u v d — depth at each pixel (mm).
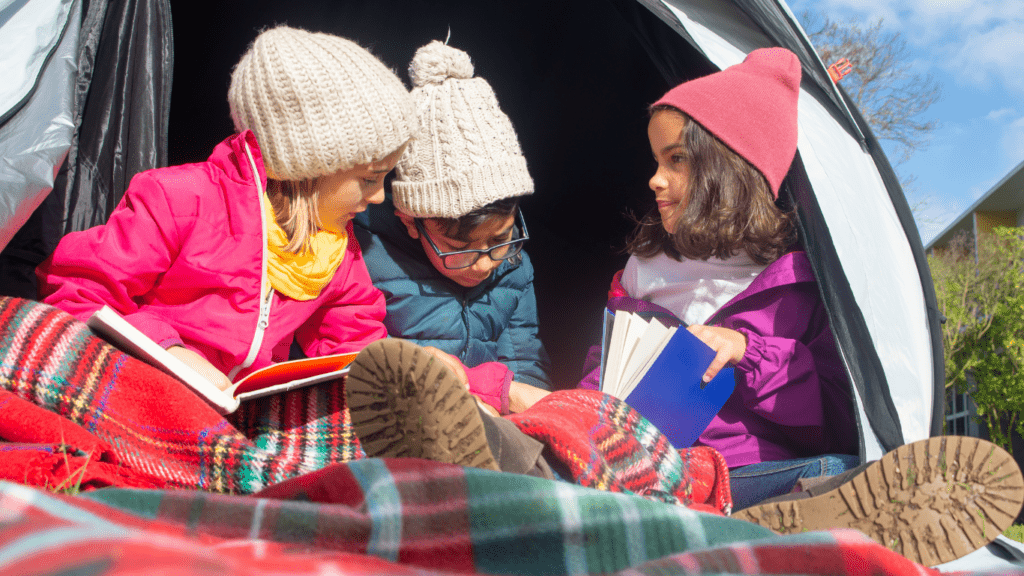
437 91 1721
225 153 1472
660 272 1838
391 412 799
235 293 1423
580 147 3072
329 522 602
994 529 996
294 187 1502
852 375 1591
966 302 9383
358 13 3023
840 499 1078
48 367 979
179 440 958
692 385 1427
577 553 638
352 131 1439
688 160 1674
